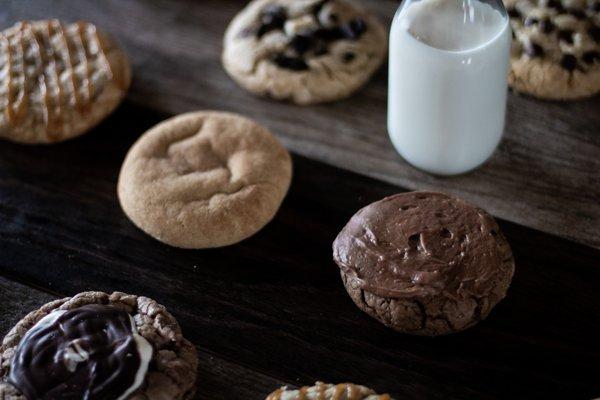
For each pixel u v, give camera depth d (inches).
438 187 26.7
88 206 26.9
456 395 23.5
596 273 25.1
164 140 26.7
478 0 24.6
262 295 25.1
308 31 28.4
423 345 24.2
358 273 23.9
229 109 28.7
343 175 27.2
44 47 28.6
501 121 26.2
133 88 29.3
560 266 25.2
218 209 25.5
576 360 23.8
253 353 24.3
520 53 27.7
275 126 28.3
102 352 22.6
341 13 28.9
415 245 24.0
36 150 28.1
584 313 24.5
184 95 29.1
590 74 27.3
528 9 27.8
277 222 26.3
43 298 25.3
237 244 26.0
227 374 24.0
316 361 24.1
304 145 27.8
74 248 26.2
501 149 27.3
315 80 28.1
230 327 24.7
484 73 24.6
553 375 23.7
